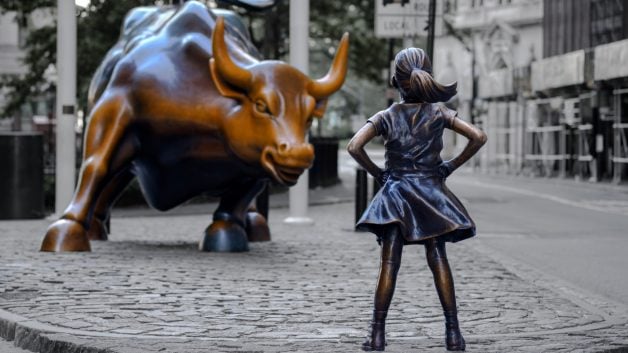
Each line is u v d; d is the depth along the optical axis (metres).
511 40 72.12
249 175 15.73
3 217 25.84
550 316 10.55
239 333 9.30
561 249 18.59
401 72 8.31
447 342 8.26
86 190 16.48
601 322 10.19
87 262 14.88
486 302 11.53
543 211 28.83
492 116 66.31
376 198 8.24
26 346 9.23
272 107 14.83
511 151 64.12
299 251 17.02
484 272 14.44
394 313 10.60
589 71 40.22
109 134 16.27
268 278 13.33
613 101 42.06
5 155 25.88
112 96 16.33
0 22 47.44
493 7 73.19
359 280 13.23
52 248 16.36
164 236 20.42
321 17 41.91
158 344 8.46
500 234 21.95
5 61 47.56
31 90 37.50
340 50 15.30
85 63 33.53
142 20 17.59
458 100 71.88
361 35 42.19
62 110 23.58
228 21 17.25
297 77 15.05
